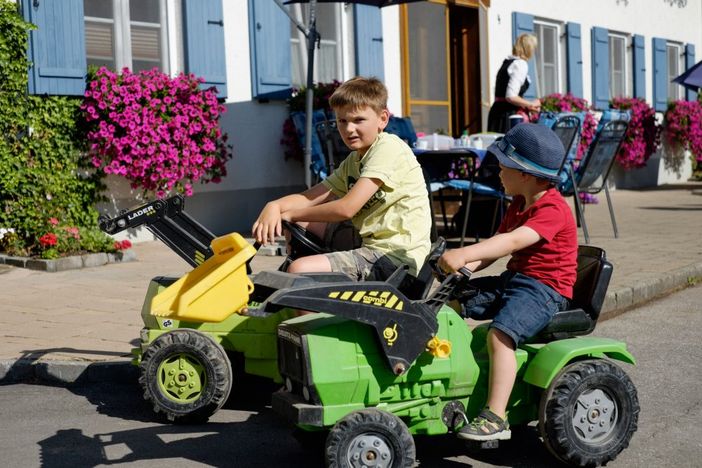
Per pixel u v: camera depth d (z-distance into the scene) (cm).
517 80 1120
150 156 945
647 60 1958
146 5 1014
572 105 1585
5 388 524
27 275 802
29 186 882
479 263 405
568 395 380
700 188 1833
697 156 1994
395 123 958
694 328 660
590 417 387
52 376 530
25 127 889
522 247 379
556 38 1686
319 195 450
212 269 381
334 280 383
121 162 937
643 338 631
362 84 428
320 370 351
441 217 1269
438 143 988
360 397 360
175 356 447
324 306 346
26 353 550
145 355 450
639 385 520
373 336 360
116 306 679
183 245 454
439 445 424
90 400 498
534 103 1119
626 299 732
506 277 405
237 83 1096
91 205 938
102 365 528
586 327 402
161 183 964
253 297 429
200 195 1053
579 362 390
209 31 1052
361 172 430
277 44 1130
